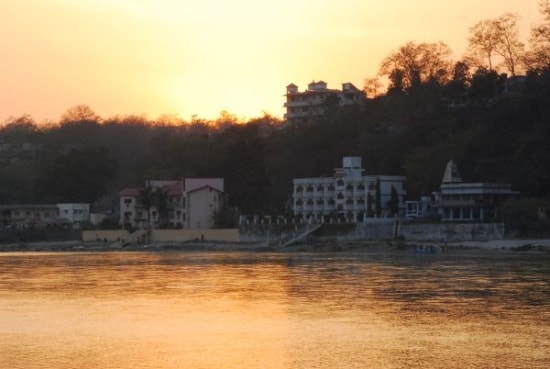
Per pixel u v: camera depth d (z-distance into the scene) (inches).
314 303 3971.5
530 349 2787.9
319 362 2637.8
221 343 2970.0
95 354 2797.7
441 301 3946.9
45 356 2768.2
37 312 3789.4
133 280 5295.3
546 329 3149.6
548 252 7416.3
